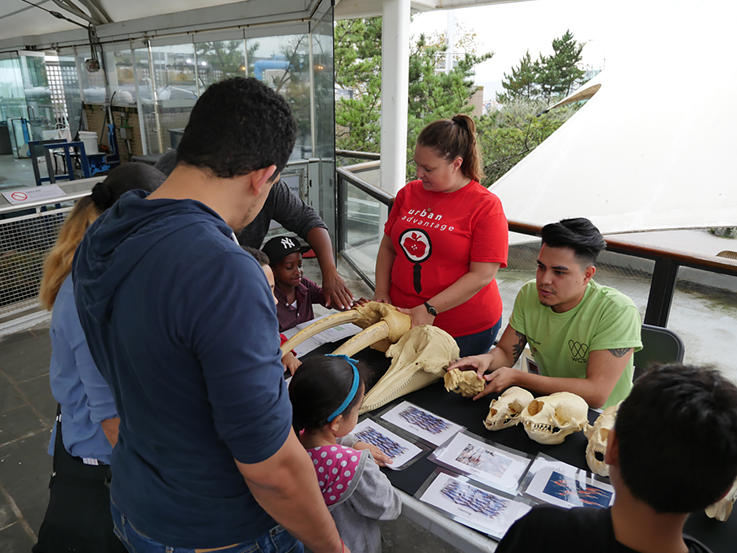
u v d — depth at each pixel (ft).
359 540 4.04
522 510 3.67
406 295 6.95
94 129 32.55
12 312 11.93
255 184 2.61
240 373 2.29
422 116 47.01
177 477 2.69
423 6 19.06
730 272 7.57
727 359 8.02
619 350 5.11
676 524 2.08
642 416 2.09
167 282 2.25
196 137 2.40
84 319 2.74
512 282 11.60
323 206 17.66
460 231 6.34
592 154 26.43
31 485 7.22
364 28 43.88
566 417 4.43
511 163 51.47
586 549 2.23
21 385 9.60
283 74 19.29
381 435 4.57
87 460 3.84
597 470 3.99
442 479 4.00
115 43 27.63
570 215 26.32
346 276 16.16
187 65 23.40
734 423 1.95
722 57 25.34
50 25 31.99
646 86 26.27
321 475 3.70
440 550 6.47
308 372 3.73
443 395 5.28
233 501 2.79
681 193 23.85
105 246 2.50
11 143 40.63
